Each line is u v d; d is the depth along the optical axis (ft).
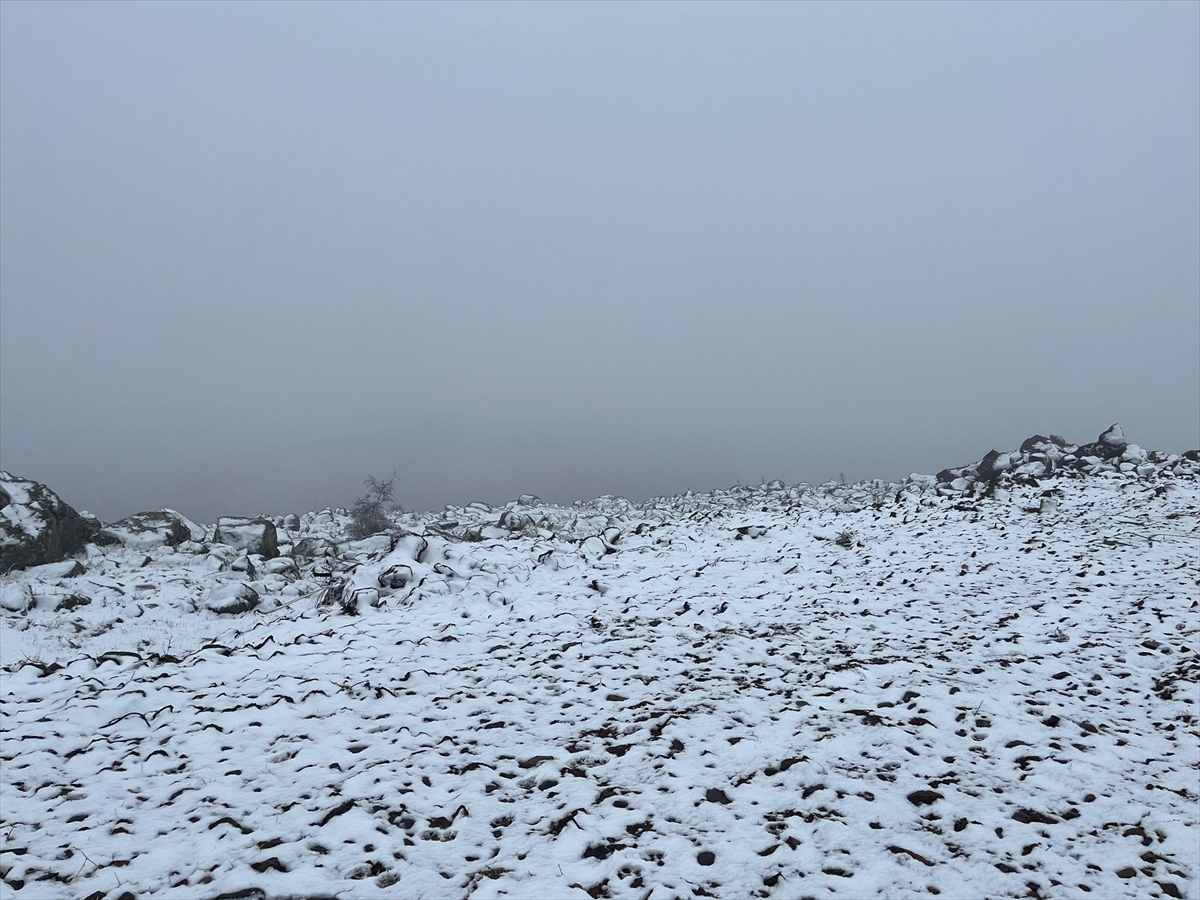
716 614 43.32
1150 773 21.86
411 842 18.66
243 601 52.37
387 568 49.80
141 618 48.85
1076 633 36.73
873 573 53.31
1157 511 70.13
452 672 33.09
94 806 20.79
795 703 27.96
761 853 17.98
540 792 21.40
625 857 17.70
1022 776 21.83
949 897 16.03
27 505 58.65
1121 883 16.49
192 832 19.24
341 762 23.48
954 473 115.34
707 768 22.63
